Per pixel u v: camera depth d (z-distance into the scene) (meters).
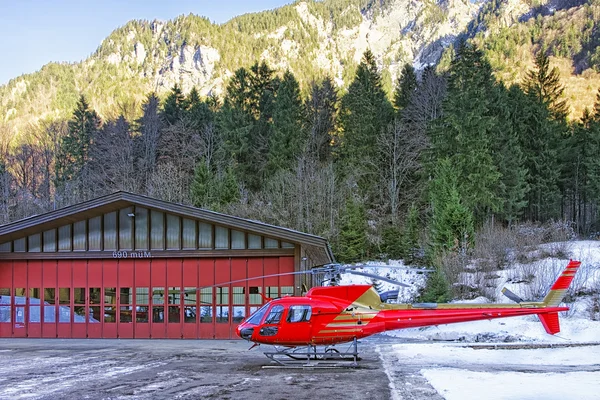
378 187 53.22
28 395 11.37
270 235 23.44
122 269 24.62
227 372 14.54
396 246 42.97
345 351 19.14
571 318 25.28
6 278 25.22
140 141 67.00
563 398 10.80
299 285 23.36
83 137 69.69
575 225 59.94
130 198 23.78
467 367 15.53
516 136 53.78
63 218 24.30
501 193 48.44
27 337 24.77
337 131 65.19
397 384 12.65
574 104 144.38
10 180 66.44
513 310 16.28
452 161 46.28
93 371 14.69
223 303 23.92
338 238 43.75
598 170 55.59
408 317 15.96
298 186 47.59
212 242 24.12
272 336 15.67
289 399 11.00
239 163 58.59
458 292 30.45
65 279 24.91
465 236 34.91
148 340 23.48
